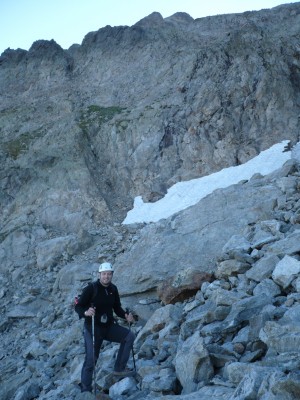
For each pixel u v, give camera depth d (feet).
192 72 94.84
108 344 37.60
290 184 48.16
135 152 86.84
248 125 80.59
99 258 64.75
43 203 81.76
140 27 121.08
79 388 30.35
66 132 94.73
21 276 68.08
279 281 29.48
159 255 45.68
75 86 111.96
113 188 85.35
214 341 25.14
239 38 93.81
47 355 44.37
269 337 21.03
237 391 17.52
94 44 121.90
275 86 82.58
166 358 28.35
